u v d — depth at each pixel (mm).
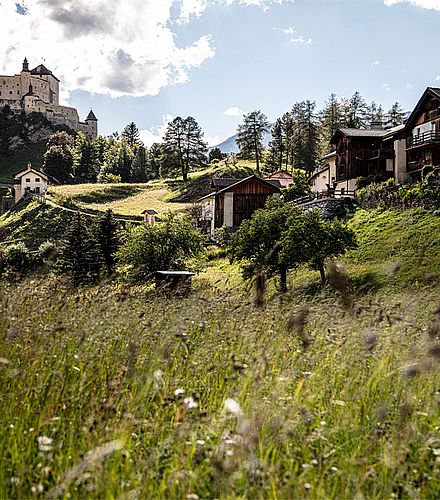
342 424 3953
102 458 2949
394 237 32594
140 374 4340
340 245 27125
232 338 5637
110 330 5262
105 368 4496
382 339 5543
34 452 3387
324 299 7645
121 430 3434
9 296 6656
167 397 3938
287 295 7855
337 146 59656
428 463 3664
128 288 7680
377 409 4047
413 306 7375
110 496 2871
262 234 28219
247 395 4090
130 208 88875
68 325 5223
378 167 55312
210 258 43000
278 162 115250
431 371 4543
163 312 6648
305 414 3869
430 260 26047
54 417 3605
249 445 3094
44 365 4426
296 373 4727
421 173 44719
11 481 2990
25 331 5043
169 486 2906
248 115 113562
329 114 105938
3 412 3756
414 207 36500
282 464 3334
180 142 121188
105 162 151000
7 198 106688
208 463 3215
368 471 3244
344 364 4953
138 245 33531
